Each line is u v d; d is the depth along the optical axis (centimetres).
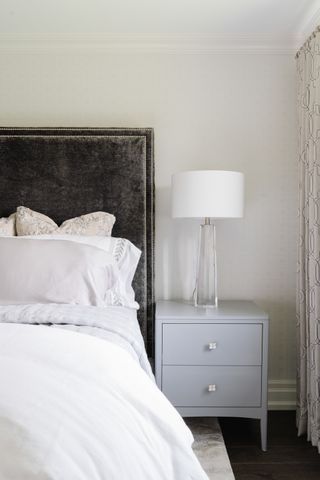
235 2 218
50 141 253
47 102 264
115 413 94
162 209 265
